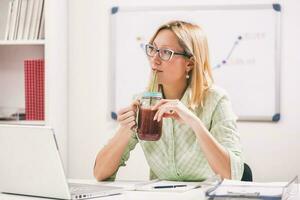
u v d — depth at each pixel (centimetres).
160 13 294
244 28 285
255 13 284
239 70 286
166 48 186
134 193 144
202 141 164
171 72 187
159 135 160
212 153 163
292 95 282
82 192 137
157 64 188
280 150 283
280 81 282
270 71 283
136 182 172
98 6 299
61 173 130
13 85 302
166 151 186
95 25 300
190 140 184
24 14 277
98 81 300
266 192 130
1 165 142
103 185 155
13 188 141
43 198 135
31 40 273
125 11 296
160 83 189
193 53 185
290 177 282
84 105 301
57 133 281
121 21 297
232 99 287
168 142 185
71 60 301
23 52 301
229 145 174
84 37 300
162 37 187
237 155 170
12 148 138
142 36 296
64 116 294
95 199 134
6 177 142
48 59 270
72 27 301
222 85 287
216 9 287
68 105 301
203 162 184
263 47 284
